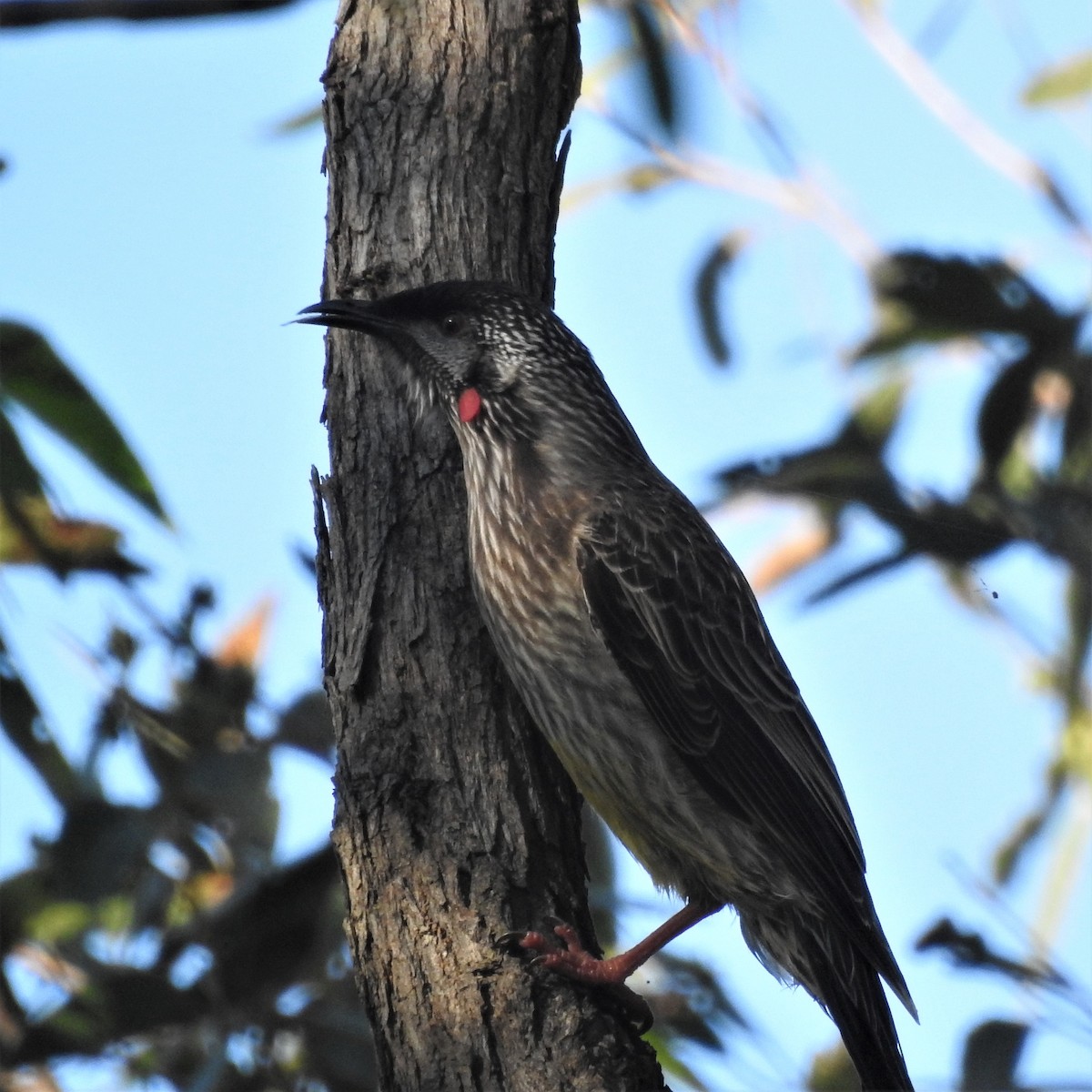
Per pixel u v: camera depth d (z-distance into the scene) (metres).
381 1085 7.83
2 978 10.88
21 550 11.13
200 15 7.03
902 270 12.79
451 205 9.28
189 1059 10.73
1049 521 12.21
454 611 8.77
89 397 10.56
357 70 9.39
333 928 10.74
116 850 10.62
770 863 9.73
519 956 7.91
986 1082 9.79
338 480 8.92
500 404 9.46
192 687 11.02
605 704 9.46
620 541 9.62
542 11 9.44
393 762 8.27
